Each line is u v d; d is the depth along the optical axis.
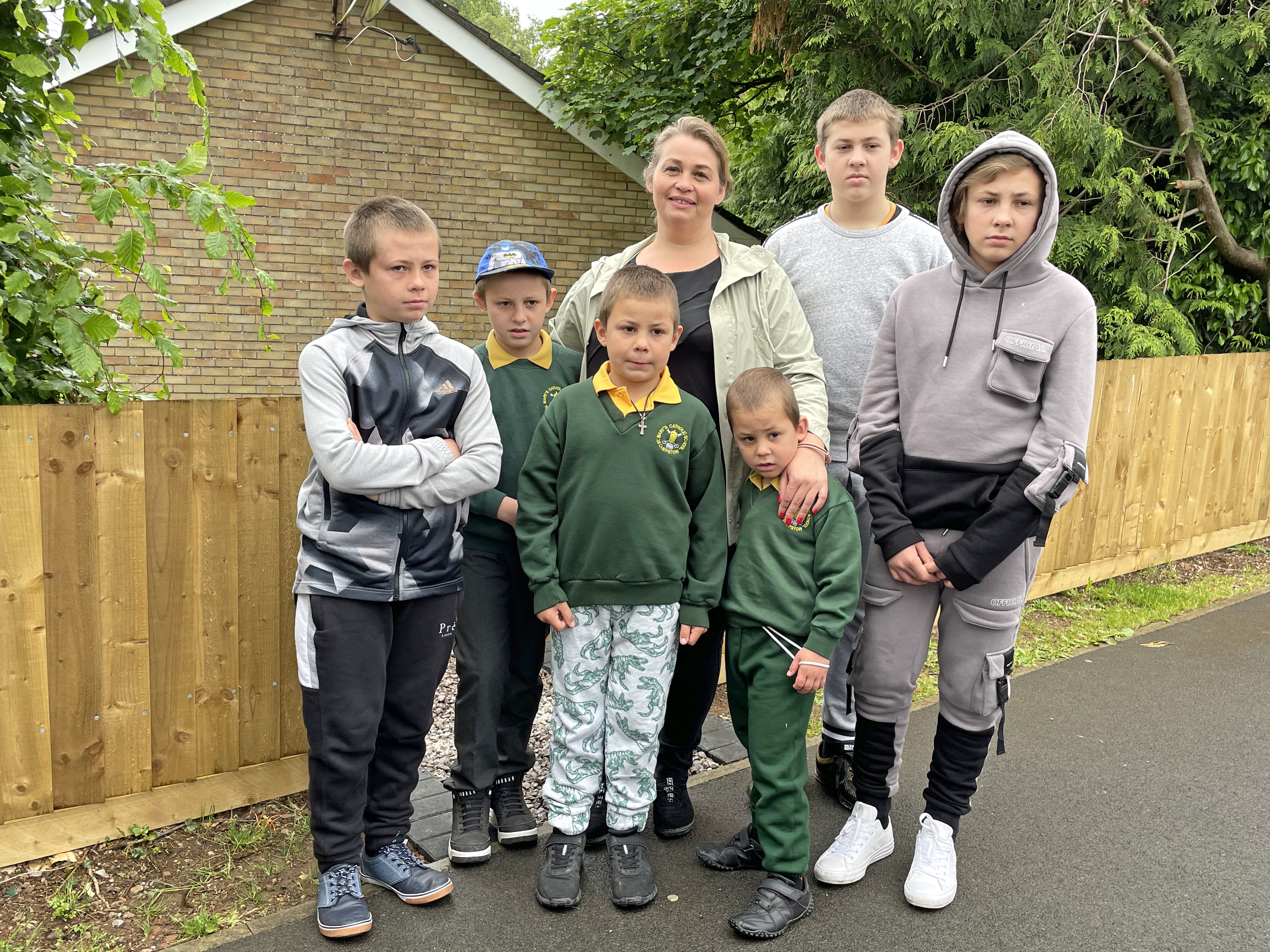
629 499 2.46
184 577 2.79
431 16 8.80
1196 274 7.50
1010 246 2.35
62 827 2.66
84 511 2.62
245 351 8.64
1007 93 7.40
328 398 2.26
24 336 2.72
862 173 2.96
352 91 8.78
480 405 2.51
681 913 2.46
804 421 2.57
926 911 2.48
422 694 2.49
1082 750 3.52
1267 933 2.40
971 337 2.43
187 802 2.86
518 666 2.81
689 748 2.84
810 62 7.84
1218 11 7.46
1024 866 2.71
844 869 2.59
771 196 11.59
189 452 2.76
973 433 2.42
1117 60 6.91
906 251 3.00
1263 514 7.14
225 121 8.30
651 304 2.39
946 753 2.59
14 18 2.59
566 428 2.52
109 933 2.34
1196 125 7.34
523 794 2.97
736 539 2.74
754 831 2.65
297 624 2.37
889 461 2.55
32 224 2.58
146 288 7.96
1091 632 4.94
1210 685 4.19
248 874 2.62
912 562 2.43
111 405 2.60
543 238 9.84
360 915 2.33
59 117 2.91
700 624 2.53
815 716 3.80
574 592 2.52
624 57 9.68
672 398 2.54
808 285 3.08
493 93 9.38
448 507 2.45
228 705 2.91
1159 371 5.89
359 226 2.32
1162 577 6.11
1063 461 2.28
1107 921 2.45
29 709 2.60
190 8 7.82
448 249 9.43
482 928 2.38
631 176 9.91
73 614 2.63
